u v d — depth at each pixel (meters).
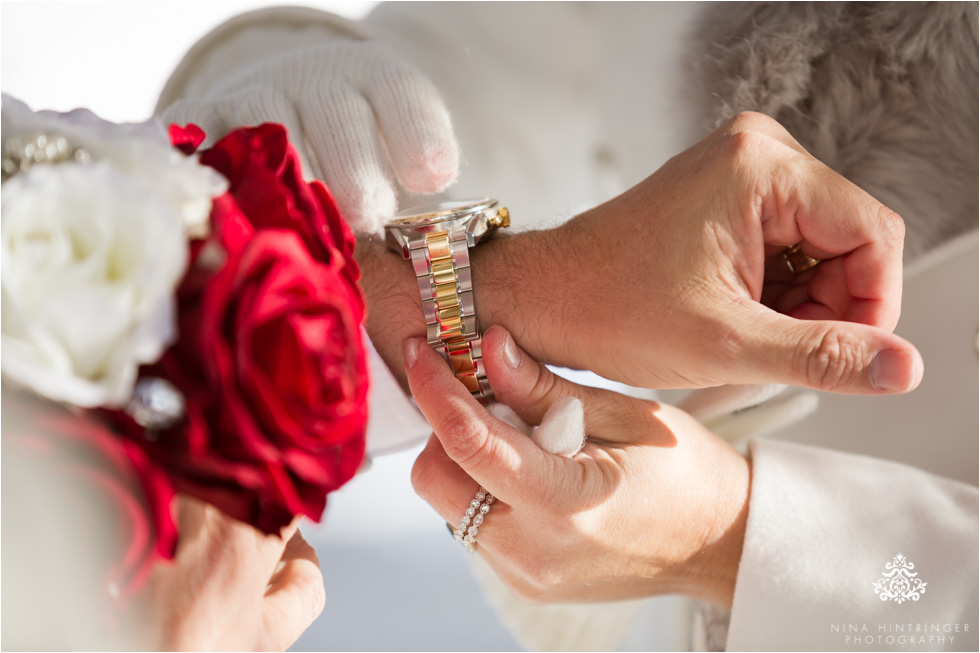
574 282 0.55
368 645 0.71
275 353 0.38
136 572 0.40
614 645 0.71
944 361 0.64
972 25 0.58
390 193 0.59
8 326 0.36
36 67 0.75
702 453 0.57
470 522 0.54
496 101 0.77
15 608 0.40
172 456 0.39
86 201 0.36
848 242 0.52
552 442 0.53
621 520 0.54
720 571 0.57
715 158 0.53
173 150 0.41
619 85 0.74
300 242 0.41
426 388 0.53
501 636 0.73
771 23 0.62
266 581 0.46
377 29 0.77
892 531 0.56
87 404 0.36
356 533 0.77
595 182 0.80
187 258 0.38
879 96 0.60
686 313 0.52
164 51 0.79
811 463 0.58
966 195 0.61
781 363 0.49
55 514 0.39
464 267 0.55
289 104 0.58
